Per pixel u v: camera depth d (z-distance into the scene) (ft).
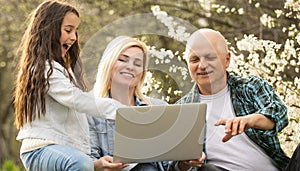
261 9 20.83
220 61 12.64
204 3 20.25
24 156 11.95
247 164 12.39
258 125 11.92
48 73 11.76
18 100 12.08
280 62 16.75
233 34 21.09
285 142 16.35
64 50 12.39
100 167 11.53
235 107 12.67
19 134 12.11
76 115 11.93
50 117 11.81
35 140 11.75
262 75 16.87
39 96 11.73
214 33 12.99
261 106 12.44
